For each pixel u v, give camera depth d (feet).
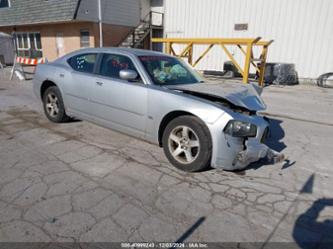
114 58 13.08
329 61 41.14
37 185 9.21
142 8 63.31
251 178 10.43
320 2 40.09
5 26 67.05
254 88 12.91
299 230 7.49
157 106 10.95
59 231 7.04
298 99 29.63
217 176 10.43
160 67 12.78
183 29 53.88
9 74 42.80
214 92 10.71
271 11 44.01
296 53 43.39
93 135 14.51
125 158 11.75
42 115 18.30
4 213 7.66
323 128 18.12
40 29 62.44
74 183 9.46
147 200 8.63
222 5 48.39
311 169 11.50
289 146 14.34
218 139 9.61
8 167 10.46
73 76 14.38
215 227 7.47
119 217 7.72
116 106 12.46
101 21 51.16
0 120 16.87
